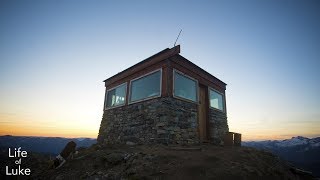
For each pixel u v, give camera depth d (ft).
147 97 26.99
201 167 12.84
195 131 26.99
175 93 25.32
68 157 21.70
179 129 23.97
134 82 31.37
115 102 35.60
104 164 17.01
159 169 12.85
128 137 27.91
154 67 27.66
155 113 24.36
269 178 14.60
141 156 15.83
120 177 13.26
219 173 12.26
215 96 35.24
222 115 35.55
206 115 31.12
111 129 33.17
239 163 14.87
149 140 23.76
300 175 20.70
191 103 27.94
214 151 18.61
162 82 25.22
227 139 26.21
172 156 15.25
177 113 24.47
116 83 36.60
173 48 25.34
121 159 16.65
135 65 31.50
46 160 26.00
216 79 36.45
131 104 30.04
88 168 17.26
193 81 29.73
